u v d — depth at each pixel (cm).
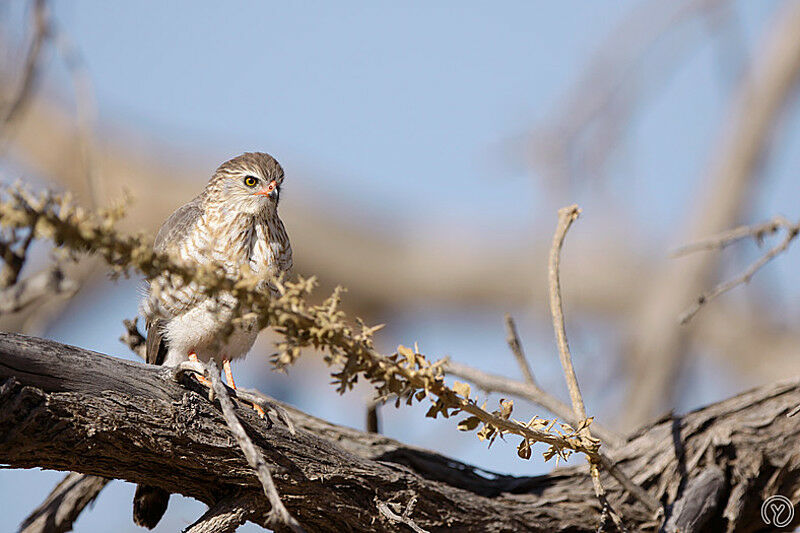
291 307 691
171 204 2236
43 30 1241
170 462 795
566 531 978
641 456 995
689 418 1010
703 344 2233
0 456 731
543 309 2070
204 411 797
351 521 874
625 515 981
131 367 779
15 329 1352
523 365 1070
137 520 912
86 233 614
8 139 1223
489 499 960
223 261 1093
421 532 850
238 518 827
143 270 642
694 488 960
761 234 1010
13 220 598
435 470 991
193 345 1053
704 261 2034
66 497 995
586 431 820
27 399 722
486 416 758
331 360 711
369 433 1020
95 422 749
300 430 859
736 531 1003
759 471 982
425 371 732
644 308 2056
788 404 998
